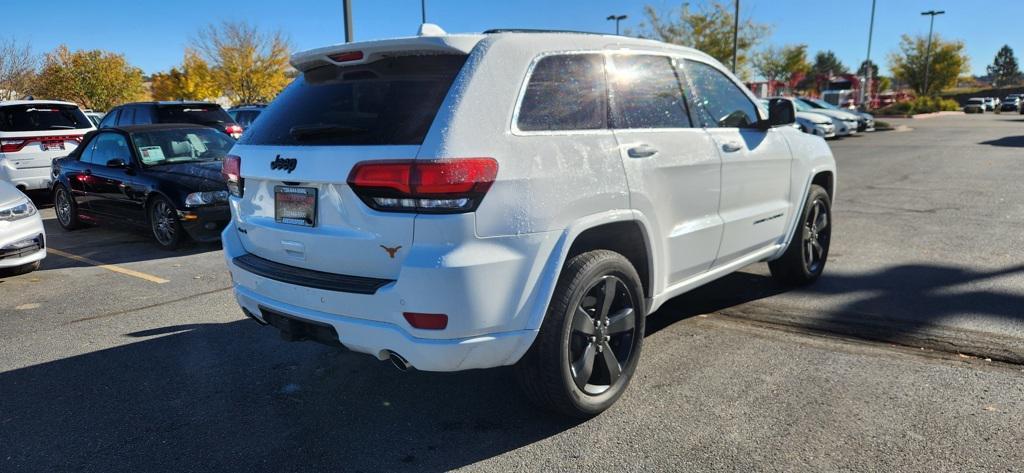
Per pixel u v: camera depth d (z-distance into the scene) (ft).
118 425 11.10
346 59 10.19
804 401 11.05
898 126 94.53
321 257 9.87
